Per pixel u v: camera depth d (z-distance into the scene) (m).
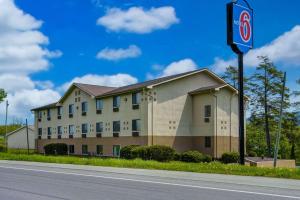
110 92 49.66
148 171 20.17
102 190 12.90
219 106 43.94
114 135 48.09
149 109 42.88
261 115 55.59
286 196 11.21
